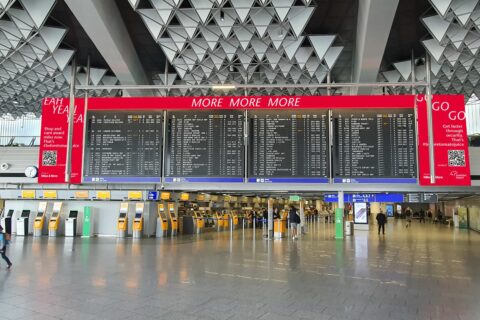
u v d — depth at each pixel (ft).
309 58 51.65
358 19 41.70
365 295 19.83
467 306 17.78
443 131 37.40
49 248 40.27
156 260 31.73
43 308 17.02
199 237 57.57
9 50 49.98
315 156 38.47
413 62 49.75
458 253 38.52
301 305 17.76
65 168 39.99
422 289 21.38
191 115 39.93
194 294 19.72
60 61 50.37
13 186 57.36
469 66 51.42
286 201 121.80
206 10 37.65
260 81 60.13
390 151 37.78
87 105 40.81
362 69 45.57
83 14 37.40
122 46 45.11
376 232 73.92
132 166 39.83
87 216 55.57
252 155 38.99
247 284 22.29
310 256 35.24
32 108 87.86
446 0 34.86
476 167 46.42
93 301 18.22
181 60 50.47
